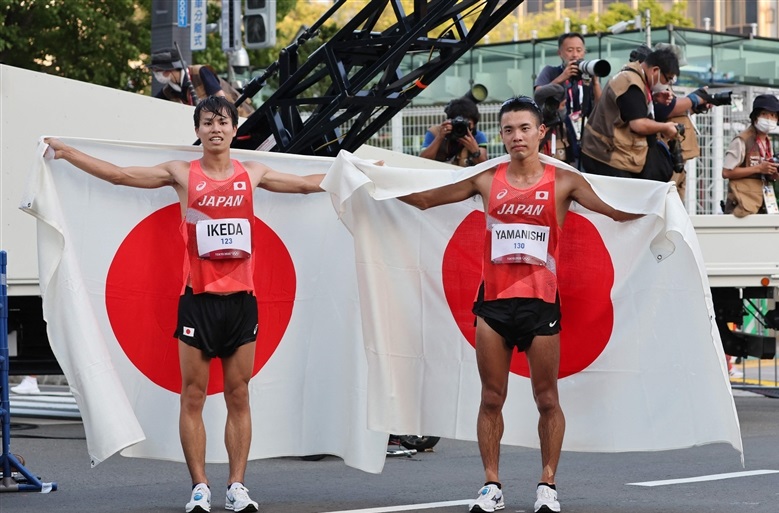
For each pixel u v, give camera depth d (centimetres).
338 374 809
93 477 902
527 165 724
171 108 1137
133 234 784
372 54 1152
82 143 763
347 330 807
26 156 1059
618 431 790
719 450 1041
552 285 727
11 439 1134
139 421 786
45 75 1066
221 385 802
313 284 812
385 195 750
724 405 754
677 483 855
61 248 738
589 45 2123
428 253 796
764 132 1301
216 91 1310
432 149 1366
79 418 1309
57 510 744
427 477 899
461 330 796
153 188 762
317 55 1120
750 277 1268
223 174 730
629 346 785
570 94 1290
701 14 6738
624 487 839
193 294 723
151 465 967
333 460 1001
